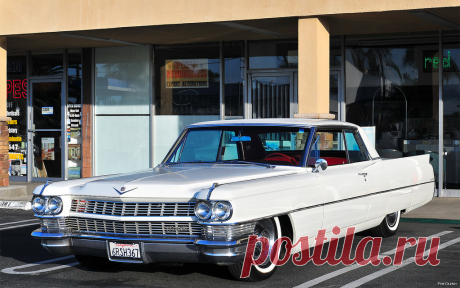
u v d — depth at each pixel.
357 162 7.11
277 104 13.49
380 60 12.69
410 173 7.89
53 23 12.20
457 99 12.17
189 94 14.27
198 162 6.74
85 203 5.67
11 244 7.91
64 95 15.52
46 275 6.07
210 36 13.02
